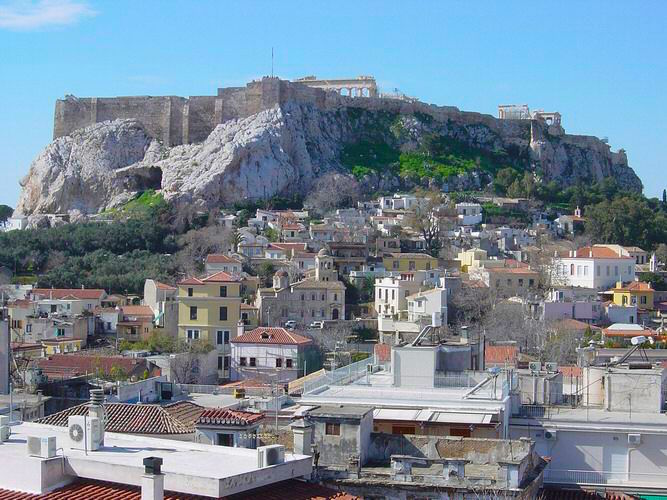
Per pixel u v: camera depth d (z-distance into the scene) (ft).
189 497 161.58
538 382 255.29
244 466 173.78
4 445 185.37
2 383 282.56
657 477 226.58
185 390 361.71
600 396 255.29
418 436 200.95
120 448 185.98
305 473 179.01
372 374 267.59
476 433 210.59
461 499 181.88
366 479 187.42
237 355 554.46
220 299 635.25
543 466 205.98
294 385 382.83
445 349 250.78
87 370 420.36
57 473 170.91
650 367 264.72
